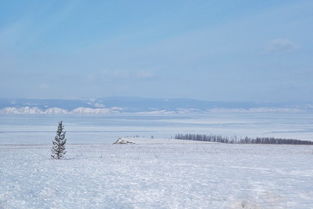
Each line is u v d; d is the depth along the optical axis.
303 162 43.25
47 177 29.33
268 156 52.00
